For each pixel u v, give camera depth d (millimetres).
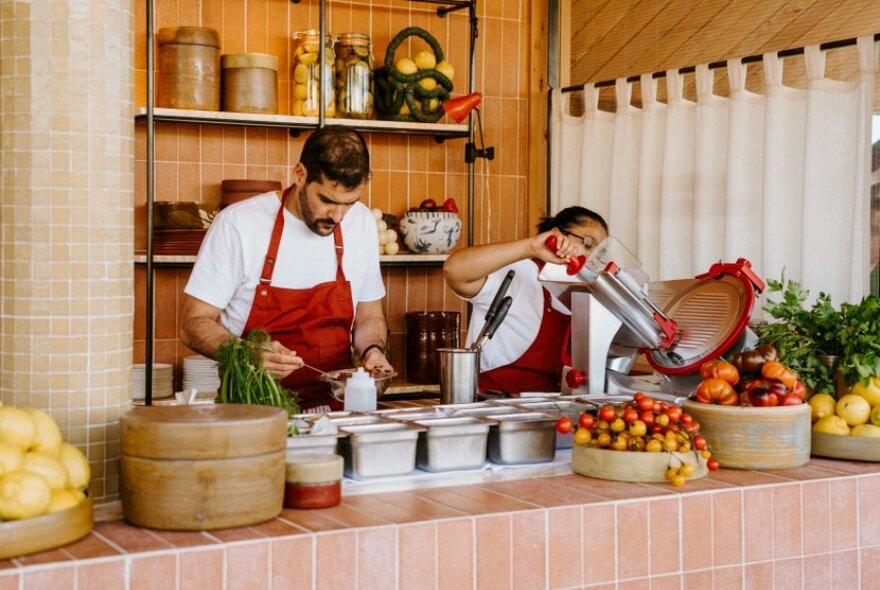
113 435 1989
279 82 4555
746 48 4105
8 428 1712
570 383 2842
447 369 2770
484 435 2244
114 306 1991
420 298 4863
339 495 1996
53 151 1923
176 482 1782
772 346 2586
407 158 4840
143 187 4336
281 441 1877
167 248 4137
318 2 4602
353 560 1811
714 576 2139
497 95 4996
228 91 4203
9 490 1652
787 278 3816
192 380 4211
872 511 2314
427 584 1873
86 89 1940
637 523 2059
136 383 4152
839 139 3666
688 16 4340
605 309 2799
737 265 2795
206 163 4465
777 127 3803
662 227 4199
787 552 2215
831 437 2451
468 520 1905
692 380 2799
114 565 1641
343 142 2941
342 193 2963
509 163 5031
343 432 2131
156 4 4348
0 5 1923
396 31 4762
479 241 4988
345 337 3352
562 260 2930
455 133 4691
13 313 1942
